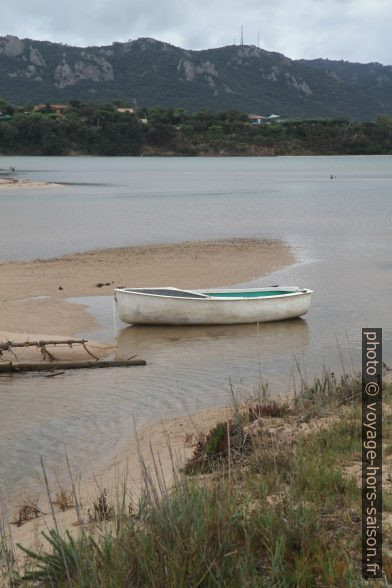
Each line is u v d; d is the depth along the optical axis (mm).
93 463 9836
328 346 17234
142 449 10258
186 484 6555
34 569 6121
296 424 10227
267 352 16672
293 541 5812
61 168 144750
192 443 10172
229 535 5695
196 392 13375
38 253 33062
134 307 19250
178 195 73500
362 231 41500
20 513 7984
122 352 16656
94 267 28594
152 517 5980
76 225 45344
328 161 195500
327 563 5289
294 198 69125
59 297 22969
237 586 5082
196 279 26141
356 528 6254
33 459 10055
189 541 5477
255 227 43844
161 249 33750
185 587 5047
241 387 13703
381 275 27078
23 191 79938
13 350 16484
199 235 39781
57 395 13266
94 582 5164
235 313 19547
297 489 7176
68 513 7891
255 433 9422
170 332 18859
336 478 7453
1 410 12367
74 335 18391
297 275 27062
